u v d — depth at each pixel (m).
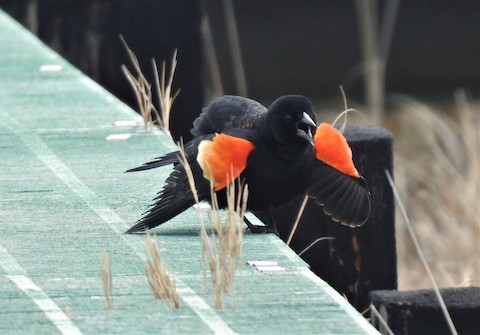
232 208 8.08
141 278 8.23
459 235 15.35
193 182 8.41
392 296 9.34
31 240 9.07
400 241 15.74
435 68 23.34
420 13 23.14
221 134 8.94
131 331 7.32
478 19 23.22
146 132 12.15
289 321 7.50
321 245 10.73
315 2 22.75
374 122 17.98
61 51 15.98
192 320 7.50
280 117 8.82
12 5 18.41
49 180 10.66
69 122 12.52
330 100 22.92
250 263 8.55
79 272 8.35
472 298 9.27
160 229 9.44
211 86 22.50
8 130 12.27
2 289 8.02
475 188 15.69
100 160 11.26
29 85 14.08
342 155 9.23
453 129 18.73
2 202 10.05
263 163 8.91
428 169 18.27
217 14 22.48
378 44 22.58
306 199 10.30
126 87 15.43
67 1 15.83
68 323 7.44
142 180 10.66
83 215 9.71
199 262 8.57
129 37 15.31
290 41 22.86
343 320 7.51
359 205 9.45
